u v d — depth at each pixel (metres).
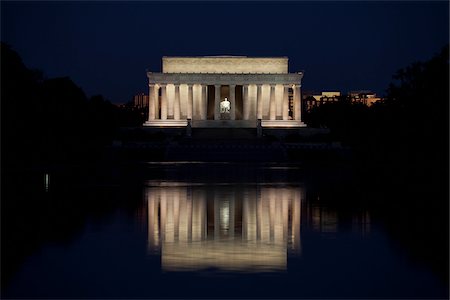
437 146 103.69
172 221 47.91
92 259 34.03
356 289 28.14
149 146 150.12
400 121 120.62
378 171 106.00
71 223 46.44
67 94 154.50
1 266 32.31
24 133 114.19
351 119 188.50
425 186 77.12
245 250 36.78
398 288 28.30
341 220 48.44
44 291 27.72
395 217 49.94
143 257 34.59
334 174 98.38
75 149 145.12
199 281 29.48
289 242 39.34
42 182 80.50
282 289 28.16
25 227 44.31
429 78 111.12
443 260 33.88
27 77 120.50
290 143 156.38
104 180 84.56
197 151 146.25
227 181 83.62
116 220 48.16
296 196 65.25
